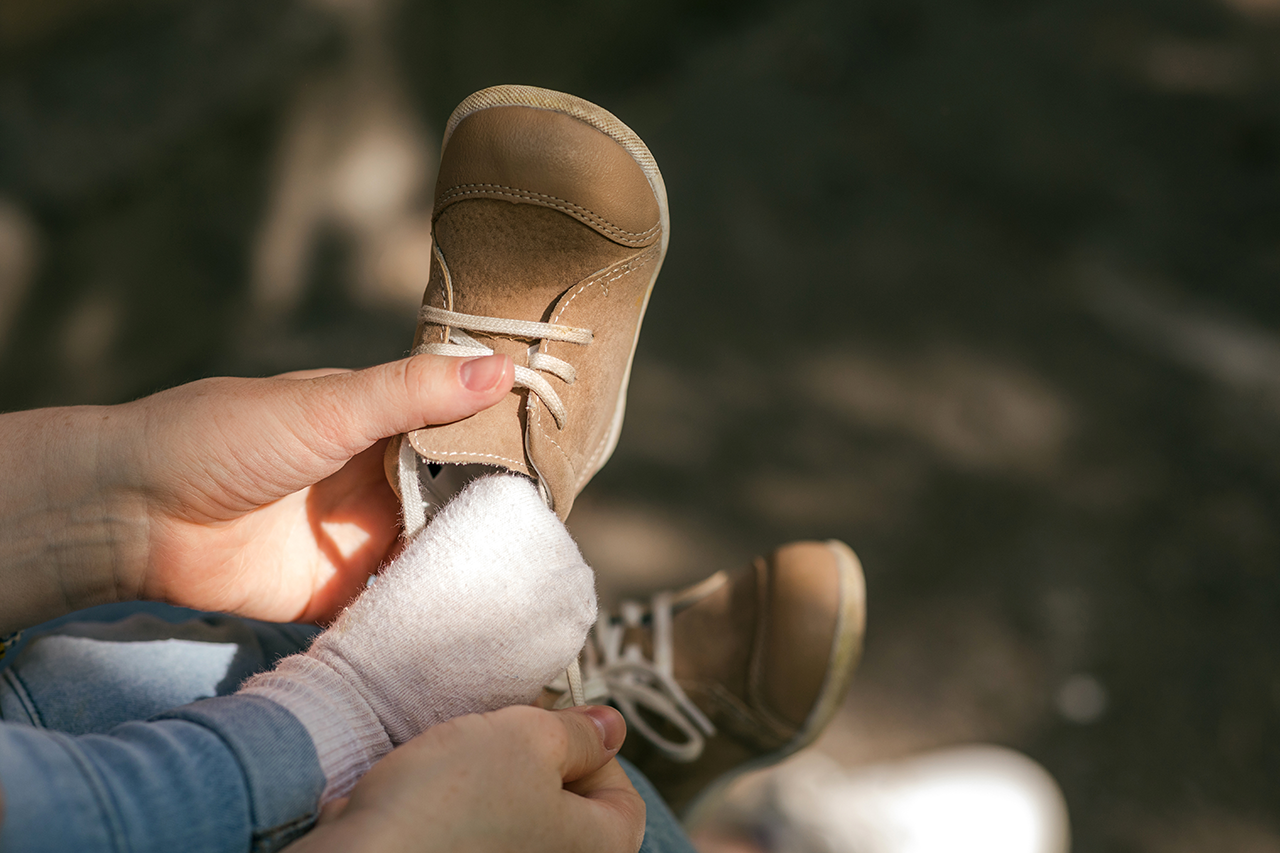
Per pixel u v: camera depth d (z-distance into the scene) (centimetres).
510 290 92
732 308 313
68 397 233
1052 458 266
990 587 227
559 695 99
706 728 121
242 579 88
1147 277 339
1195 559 236
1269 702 204
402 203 324
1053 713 199
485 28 337
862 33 477
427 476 93
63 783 50
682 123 408
